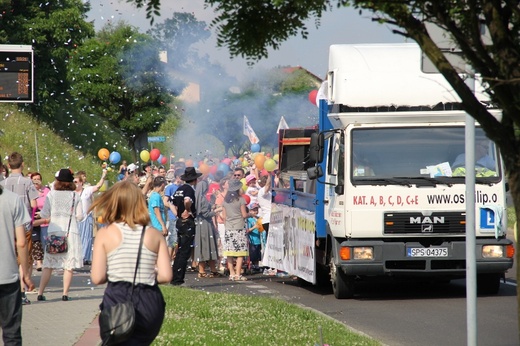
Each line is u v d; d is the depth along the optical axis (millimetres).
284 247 22984
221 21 8336
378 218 18719
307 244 20609
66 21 56094
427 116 18828
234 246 24219
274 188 24750
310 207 20469
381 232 18719
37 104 55781
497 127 7398
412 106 18797
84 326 14281
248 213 24578
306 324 14727
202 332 13492
